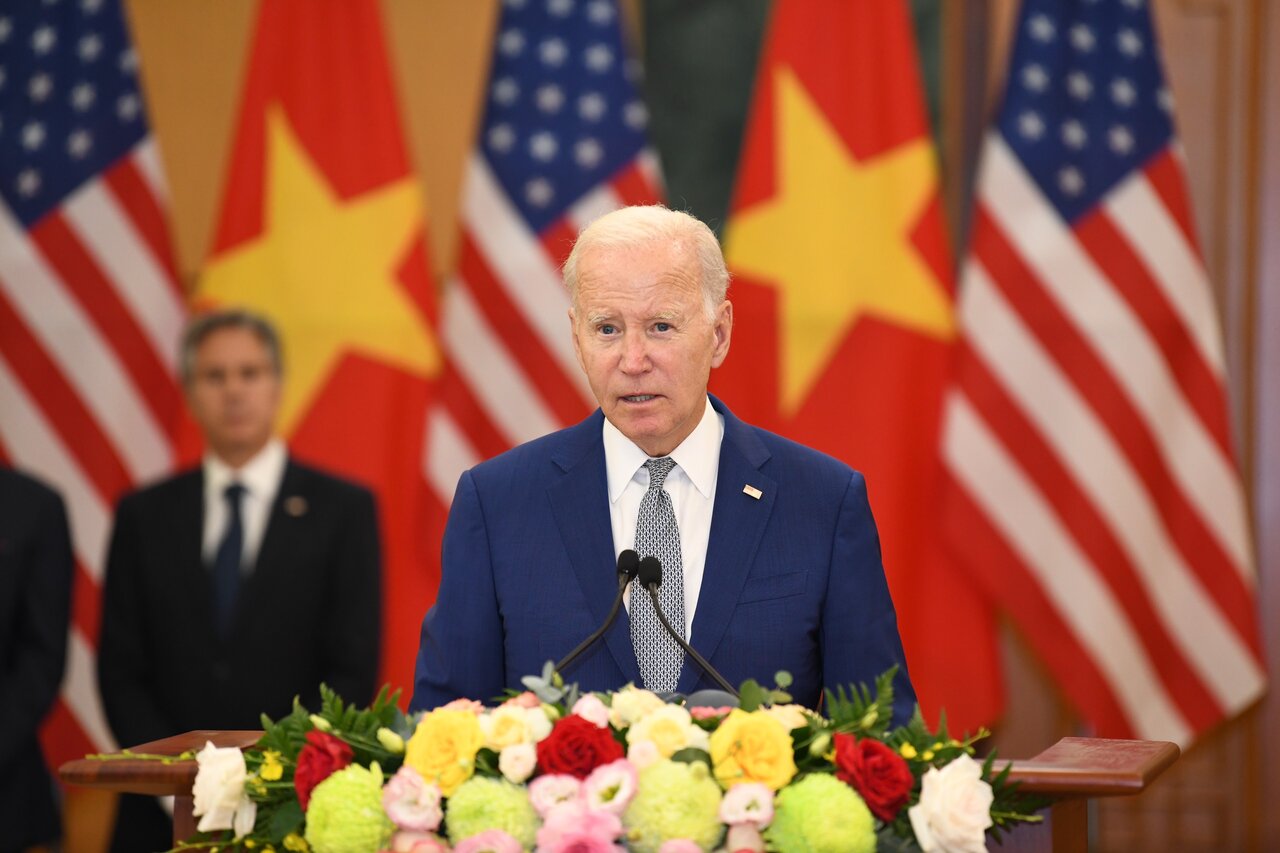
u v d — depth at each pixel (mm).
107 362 19312
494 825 5652
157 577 16562
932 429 19016
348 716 6266
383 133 19422
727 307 8039
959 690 18734
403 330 19297
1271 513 19078
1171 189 18688
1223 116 19312
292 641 16219
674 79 20016
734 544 7883
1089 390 18516
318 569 16547
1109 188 18688
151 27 20359
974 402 18547
